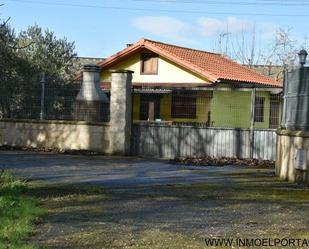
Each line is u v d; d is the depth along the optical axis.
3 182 10.45
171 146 18.77
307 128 11.41
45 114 20.52
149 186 11.00
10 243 5.86
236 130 18.23
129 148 19.03
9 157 17.14
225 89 20.62
